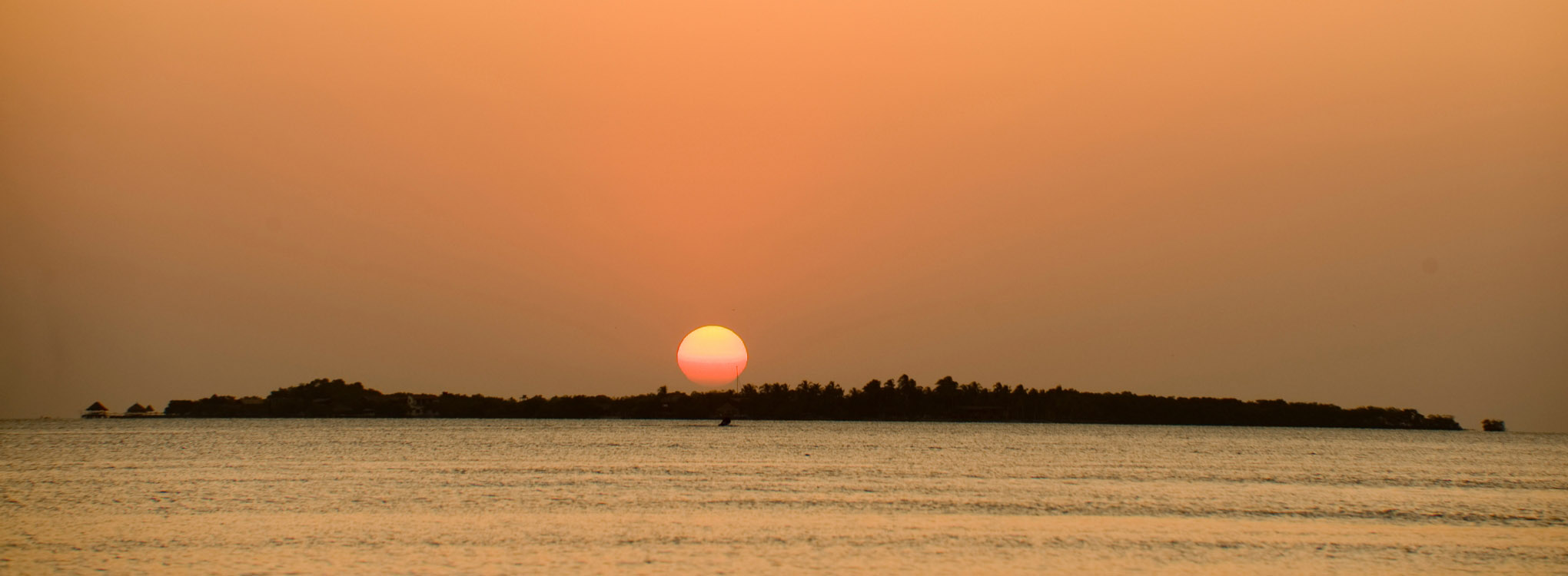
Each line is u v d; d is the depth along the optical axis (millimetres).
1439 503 71750
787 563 45094
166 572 42438
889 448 154250
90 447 142125
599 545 49062
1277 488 82125
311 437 186250
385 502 67000
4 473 90250
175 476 86938
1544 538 53906
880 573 43250
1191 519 59969
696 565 44500
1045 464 113438
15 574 42219
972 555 47094
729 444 163500
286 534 52031
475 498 69125
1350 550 49406
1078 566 44875
